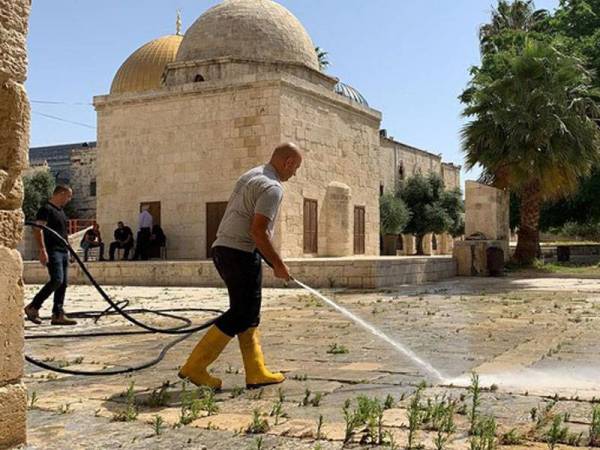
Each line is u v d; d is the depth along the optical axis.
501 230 24.78
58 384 5.29
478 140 24.33
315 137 27.16
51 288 9.76
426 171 59.81
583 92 24.89
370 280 17.08
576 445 3.44
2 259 3.44
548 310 11.37
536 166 23.23
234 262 4.94
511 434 3.53
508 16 38.16
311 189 26.72
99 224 28.66
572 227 55.03
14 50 3.52
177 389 5.05
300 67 29.69
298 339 7.89
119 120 28.25
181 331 7.02
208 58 29.36
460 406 4.32
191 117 26.56
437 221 50.31
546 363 6.08
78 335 8.38
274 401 4.55
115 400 4.63
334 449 3.40
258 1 30.80
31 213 53.47
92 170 55.59
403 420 3.95
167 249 26.84
